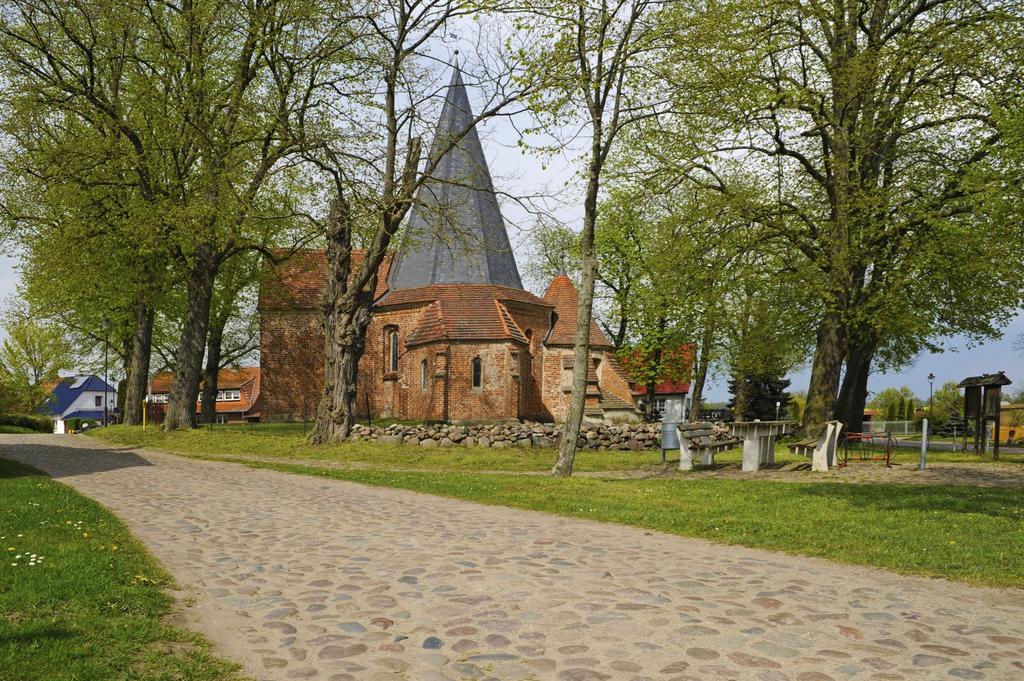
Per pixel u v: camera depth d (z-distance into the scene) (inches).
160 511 435.5
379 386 1662.2
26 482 534.3
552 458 868.0
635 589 252.4
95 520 381.4
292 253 1228.5
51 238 1023.6
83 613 217.3
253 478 634.8
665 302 1023.6
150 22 1010.1
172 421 1123.9
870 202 864.3
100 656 187.8
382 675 183.8
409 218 1171.3
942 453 860.0
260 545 334.3
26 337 2345.0
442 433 980.6
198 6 979.9
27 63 1015.0
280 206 1190.9
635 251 1628.9
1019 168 771.4
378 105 981.8
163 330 1733.5
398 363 1628.9
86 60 1078.4
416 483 587.5
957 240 858.1
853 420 1176.8
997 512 423.2
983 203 820.0
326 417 985.5
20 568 260.2
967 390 801.6
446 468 794.2
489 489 538.0
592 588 253.3
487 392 1475.1
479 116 887.1
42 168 1004.6
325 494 523.2
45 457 808.3
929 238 887.1
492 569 280.7
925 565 299.9
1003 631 217.2
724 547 337.7
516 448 954.7
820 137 985.5
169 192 1038.4
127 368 1727.4
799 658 191.6
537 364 1651.1
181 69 1027.9
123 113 1117.7
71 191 1000.2
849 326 947.3
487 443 960.9
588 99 644.1
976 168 824.9
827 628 215.6
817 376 942.4
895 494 499.8
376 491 546.0
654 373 1777.8
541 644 202.1
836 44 914.7
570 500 483.2
